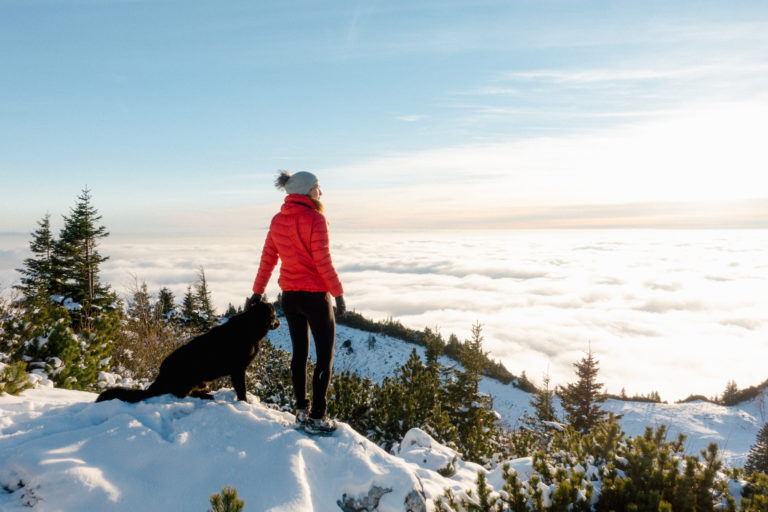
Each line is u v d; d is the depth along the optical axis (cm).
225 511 200
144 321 1231
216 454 270
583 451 446
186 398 345
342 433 313
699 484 326
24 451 238
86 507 219
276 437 290
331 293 306
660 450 364
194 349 340
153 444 265
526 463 438
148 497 236
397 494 273
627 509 297
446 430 687
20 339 572
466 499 336
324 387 311
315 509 254
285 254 316
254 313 350
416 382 903
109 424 274
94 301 1314
